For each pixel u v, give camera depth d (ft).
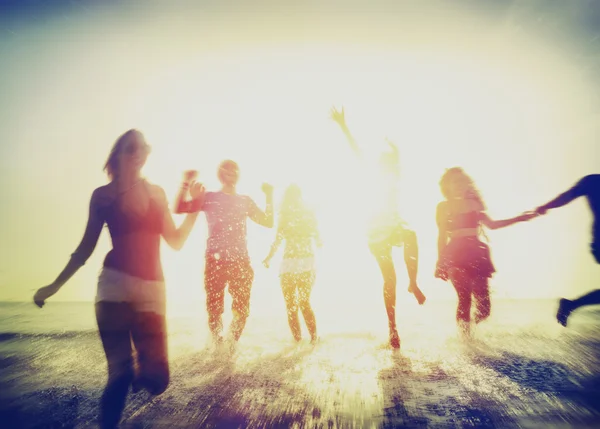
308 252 13.97
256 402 7.41
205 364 10.31
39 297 6.58
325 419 6.52
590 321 15.38
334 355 11.10
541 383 8.11
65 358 11.04
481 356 10.45
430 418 6.45
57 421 6.65
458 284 12.89
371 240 12.91
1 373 9.64
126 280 6.72
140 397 7.73
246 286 13.05
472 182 13.65
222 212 12.97
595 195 12.12
